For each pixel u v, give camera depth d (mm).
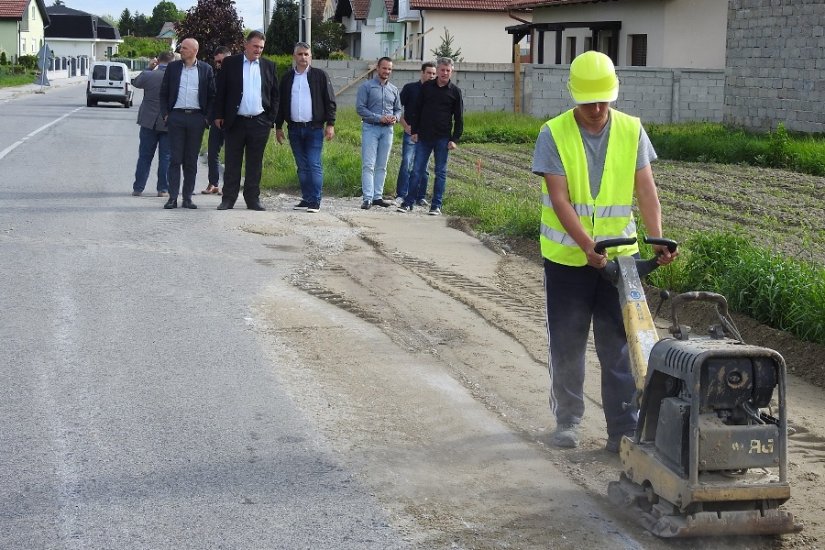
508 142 28641
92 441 5781
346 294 9531
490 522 4898
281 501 5062
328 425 6141
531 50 44219
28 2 86938
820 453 6008
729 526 4535
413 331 8375
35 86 65000
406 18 51750
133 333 7965
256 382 6891
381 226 13523
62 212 13578
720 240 10148
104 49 125000
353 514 4941
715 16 34656
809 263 10555
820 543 4762
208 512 4922
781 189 18578
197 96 14023
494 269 11141
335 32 59375
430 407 6531
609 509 5090
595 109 5508
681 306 9383
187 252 11156
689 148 24172
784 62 27172
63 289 9281
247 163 14383
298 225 13266
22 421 6062
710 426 4477
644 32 35500
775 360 4531
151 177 18328
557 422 6016
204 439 5852
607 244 5312
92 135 27938
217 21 37781
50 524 4758
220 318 8477
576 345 5891
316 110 14375
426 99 14570
